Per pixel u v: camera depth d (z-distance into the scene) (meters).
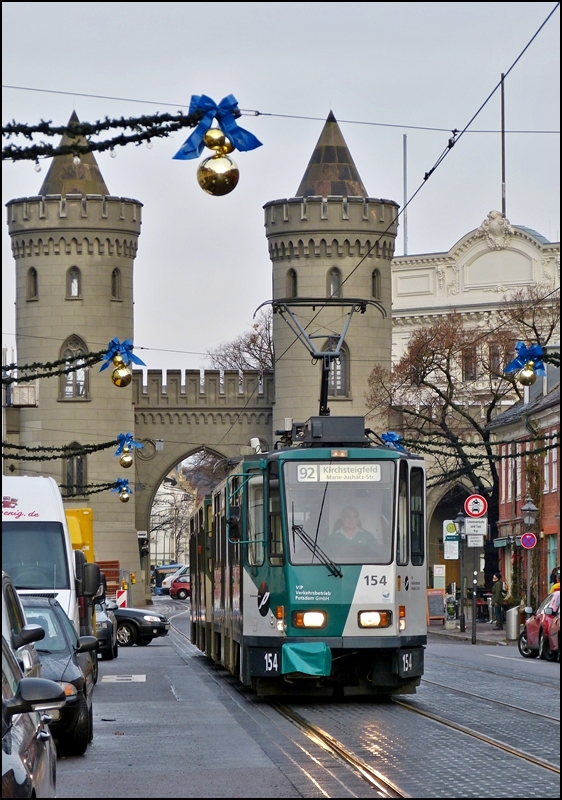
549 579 62.56
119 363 31.14
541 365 27.58
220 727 20.30
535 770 15.06
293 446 24.53
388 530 23.78
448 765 15.48
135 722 21.20
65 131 14.73
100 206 100.25
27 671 11.72
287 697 25.16
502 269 110.62
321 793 13.80
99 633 39.31
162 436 102.94
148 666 36.34
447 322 72.94
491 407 70.44
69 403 99.69
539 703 22.86
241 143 14.21
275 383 101.25
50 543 24.94
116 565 78.62
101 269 100.38
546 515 64.25
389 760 15.98
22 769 8.70
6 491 25.33
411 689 24.14
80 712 17.17
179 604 107.69
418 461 24.53
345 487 23.91
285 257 100.44
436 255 112.50
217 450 103.31
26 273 100.88
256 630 23.91
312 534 23.67
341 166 102.50
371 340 99.56
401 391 79.62
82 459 100.62
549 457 63.91
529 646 38.06
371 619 23.38
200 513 38.84
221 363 114.81
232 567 26.78
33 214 100.31
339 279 99.81
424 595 24.34
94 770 15.98
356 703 23.61
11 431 100.00
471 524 49.00
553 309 75.50
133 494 101.75
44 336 100.12
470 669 31.94
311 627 23.36
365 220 99.69
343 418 24.47
